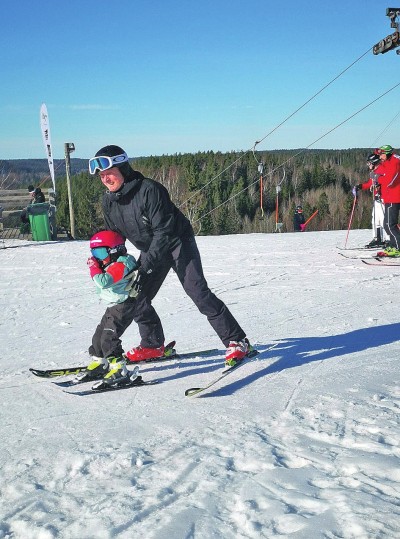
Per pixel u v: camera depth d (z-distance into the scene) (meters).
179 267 3.90
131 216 3.72
